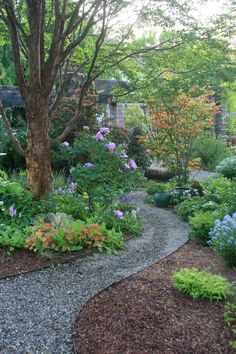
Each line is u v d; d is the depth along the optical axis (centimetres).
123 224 598
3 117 653
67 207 605
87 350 278
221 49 676
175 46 679
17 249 478
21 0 704
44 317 331
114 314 324
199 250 513
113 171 597
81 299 364
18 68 603
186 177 916
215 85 656
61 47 618
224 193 646
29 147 639
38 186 641
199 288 345
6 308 346
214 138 1433
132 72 775
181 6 615
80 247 486
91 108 1013
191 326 301
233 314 312
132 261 473
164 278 399
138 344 280
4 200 568
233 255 430
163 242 559
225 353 267
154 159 1312
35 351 282
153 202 857
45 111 627
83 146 593
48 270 433
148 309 329
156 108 864
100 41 686
